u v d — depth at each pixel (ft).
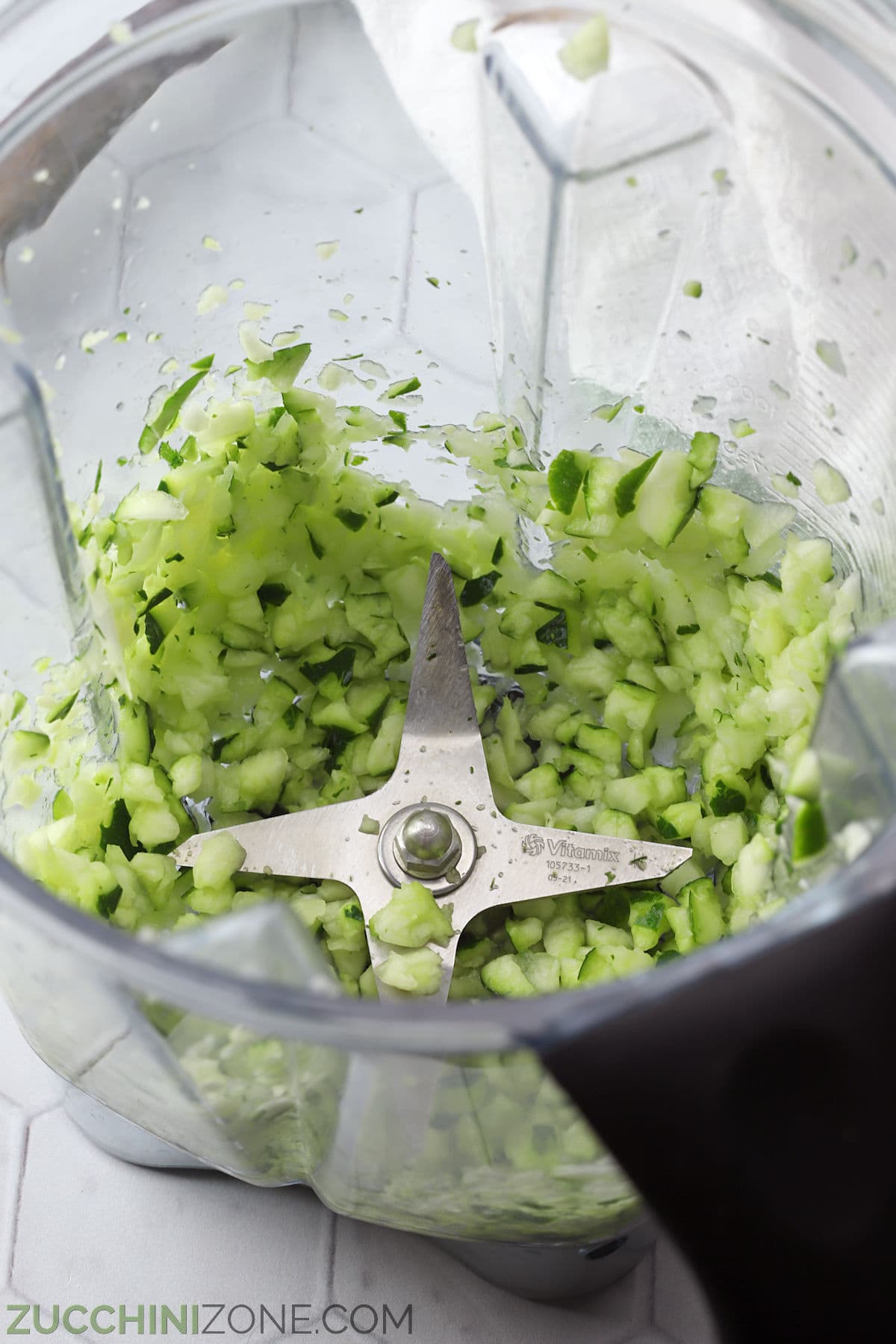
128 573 1.29
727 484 1.33
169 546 1.30
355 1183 1.11
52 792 1.24
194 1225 1.26
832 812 1.05
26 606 1.17
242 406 1.32
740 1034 0.91
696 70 1.17
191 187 1.22
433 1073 0.98
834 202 1.17
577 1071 0.92
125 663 1.29
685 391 1.31
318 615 1.36
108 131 1.17
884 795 0.99
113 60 1.15
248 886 1.28
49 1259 1.25
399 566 1.39
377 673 1.37
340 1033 0.94
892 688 0.99
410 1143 1.05
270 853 1.27
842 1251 0.92
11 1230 1.25
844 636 1.23
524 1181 1.06
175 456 1.31
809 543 1.28
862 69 1.14
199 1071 1.03
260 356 1.32
